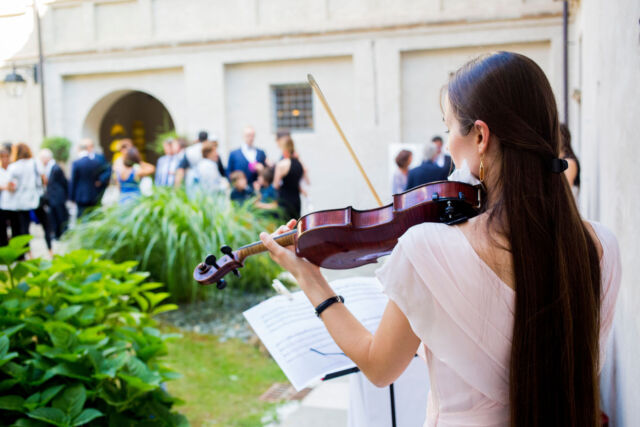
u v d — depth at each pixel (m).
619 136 2.04
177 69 11.07
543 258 0.93
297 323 1.59
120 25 11.14
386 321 1.02
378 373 1.03
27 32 11.56
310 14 10.16
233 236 5.19
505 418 0.99
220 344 4.27
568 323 0.93
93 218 5.84
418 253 0.96
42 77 11.54
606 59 2.62
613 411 1.98
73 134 11.81
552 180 0.97
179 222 5.10
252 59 10.52
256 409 3.17
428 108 9.99
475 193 1.05
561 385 0.94
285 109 10.91
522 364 0.93
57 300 2.48
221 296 5.23
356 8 9.97
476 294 0.94
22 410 1.96
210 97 10.78
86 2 11.18
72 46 11.34
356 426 1.99
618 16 2.13
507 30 9.23
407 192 1.13
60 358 2.10
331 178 10.54
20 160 7.23
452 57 9.72
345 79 10.35
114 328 2.56
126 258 5.15
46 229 7.55
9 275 2.54
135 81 11.34
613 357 1.99
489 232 0.96
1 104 11.92
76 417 1.94
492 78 0.98
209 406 3.23
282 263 1.18
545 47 9.17
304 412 3.09
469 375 0.97
